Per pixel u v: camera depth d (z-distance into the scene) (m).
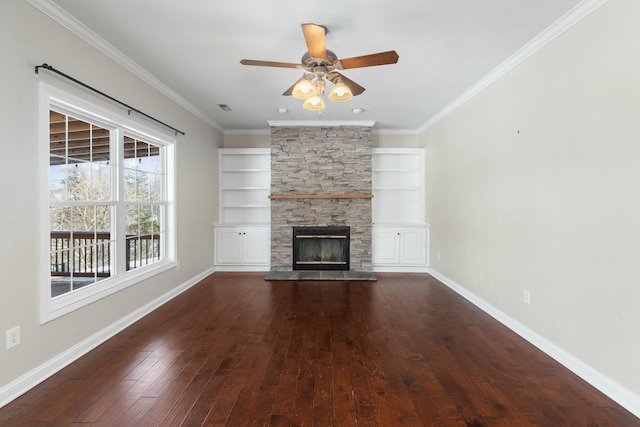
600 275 2.13
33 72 2.13
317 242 5.58
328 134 5.44
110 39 2.71
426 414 1.85
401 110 4.73
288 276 5.11
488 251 3.54
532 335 2.79
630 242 1.93
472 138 3.89
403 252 5.55
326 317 3.42
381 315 3.48
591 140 2.19
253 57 3.04
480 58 3.05
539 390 2.10
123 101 3.07
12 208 1.99
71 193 2.63
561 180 2.47
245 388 2.10
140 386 2.11
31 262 2.12
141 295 3.43
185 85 3.74
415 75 3.45
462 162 4.17
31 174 2.12
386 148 5.68
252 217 5.98
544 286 2.65
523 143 2.93
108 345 2.72
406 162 5.95
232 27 2.53
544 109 2.65
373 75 3.45
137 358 2.50
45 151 2.21
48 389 2.07
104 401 1.95
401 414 1.85
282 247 5.48
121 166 3.16
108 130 3.06
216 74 3.43
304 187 5.46
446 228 4.74
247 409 1.89
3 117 1.94
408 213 5.97
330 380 2.20
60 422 1.76
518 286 3.00
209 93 4.02
